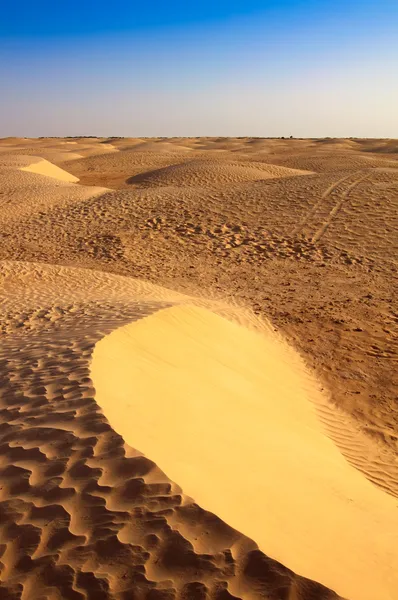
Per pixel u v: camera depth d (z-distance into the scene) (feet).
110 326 26.05
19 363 21.81
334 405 27.55
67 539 11.82
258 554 10.98
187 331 28.58
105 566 11.16
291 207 67.82
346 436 24.43
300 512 13.89
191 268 53.36
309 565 11.20
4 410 17.22
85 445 14.55
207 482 13.65
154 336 25.91
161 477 13.10
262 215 66.28
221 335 30.66
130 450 14.14
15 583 11.03
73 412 16.29
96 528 11.96
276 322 39.11
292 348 34.73
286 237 59.26
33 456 14.47
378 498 17.98
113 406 16.80
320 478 17.16
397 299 42.80
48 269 49.37
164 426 16.56
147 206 73.56
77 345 22.90
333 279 48.32
